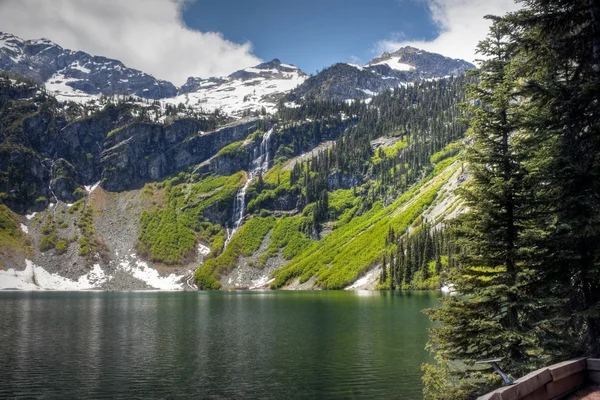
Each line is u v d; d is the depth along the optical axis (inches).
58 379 1537.9
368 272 6894.7
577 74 639.8
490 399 348.5
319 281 7337.6
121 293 7755.9
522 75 698.2
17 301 5280.5
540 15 602.9
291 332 2466.8
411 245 6220.5
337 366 1646.2
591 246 615.2
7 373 1616.6
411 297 4697.3
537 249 674.2
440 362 833.5
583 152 615.2
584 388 449.4
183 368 1669.5
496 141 759.1
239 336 2369.6
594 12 578.2
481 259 732.7
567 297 668.7
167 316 3417.8
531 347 698.2
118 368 1678.2
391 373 1528.1
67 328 2736.2
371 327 2566.4
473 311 739.4
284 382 1464.1
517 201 708.0
